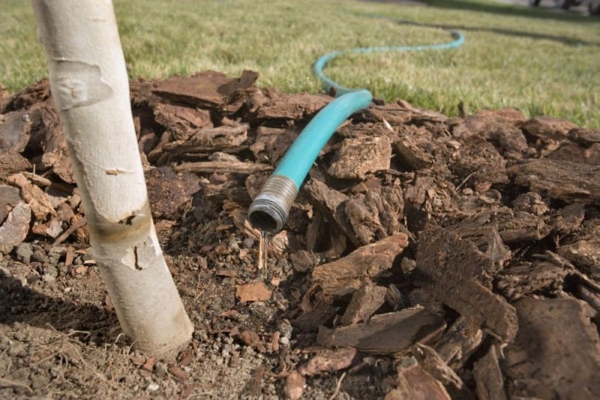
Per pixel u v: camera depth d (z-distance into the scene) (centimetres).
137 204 165
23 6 977
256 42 665
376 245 217
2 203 252
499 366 171
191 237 257
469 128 320
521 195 255
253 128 319
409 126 322
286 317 217
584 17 1580
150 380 186
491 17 1388
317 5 1276
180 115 311
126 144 157
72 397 176
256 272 237
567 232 226
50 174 274
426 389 167
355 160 258
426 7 1612
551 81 584
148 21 786
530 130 324
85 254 247
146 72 466
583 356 163
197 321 213
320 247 244
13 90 432
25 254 242
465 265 195
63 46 139
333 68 536
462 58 671
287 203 220
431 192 259
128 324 187
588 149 277
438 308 194
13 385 177
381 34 834
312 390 186
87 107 146
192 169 284
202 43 634
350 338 194
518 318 179
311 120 285
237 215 255
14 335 199
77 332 201
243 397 183
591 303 187
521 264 206
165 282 184
